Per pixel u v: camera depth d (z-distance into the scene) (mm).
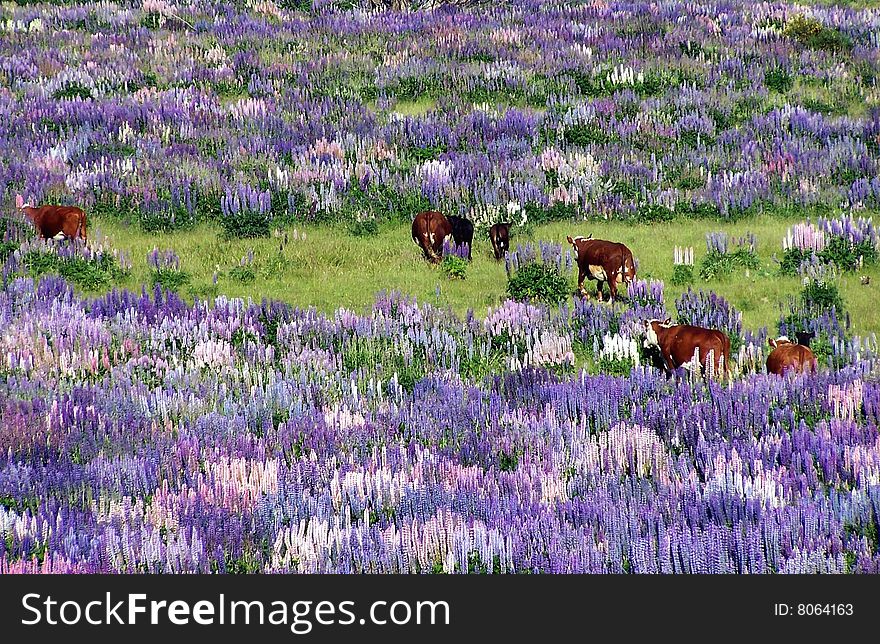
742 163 54625
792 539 20516
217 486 23109
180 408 28391
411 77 67000
